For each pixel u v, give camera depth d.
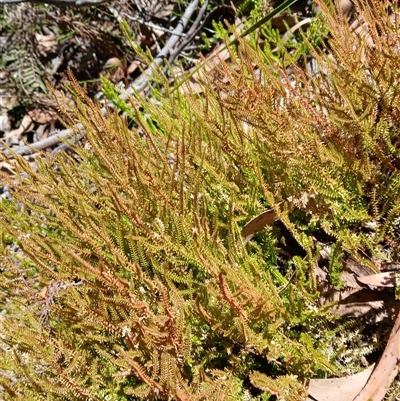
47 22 1.04
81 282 0.52
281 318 0.50
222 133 0.56
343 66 0.58
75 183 0.54
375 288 0.54
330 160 0.56
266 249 0.60
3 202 0.68
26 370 0.50
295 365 0.51
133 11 1.04
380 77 0.54
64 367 0.55
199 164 0.54
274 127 0.55
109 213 0.59
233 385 0.50
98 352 0.54
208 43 0.89
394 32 0.56
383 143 0.58
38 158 0.61
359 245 0.55
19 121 1.04
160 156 0.53
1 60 1.05
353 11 0.79
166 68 0.95
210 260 0.49
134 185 0.55
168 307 0.47
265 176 0.62
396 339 0.50
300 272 0.50
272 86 0.56
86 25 1.01
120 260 0.50
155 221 0.53
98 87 1.03
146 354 0.52
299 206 0.58
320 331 0.53
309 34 0.78
